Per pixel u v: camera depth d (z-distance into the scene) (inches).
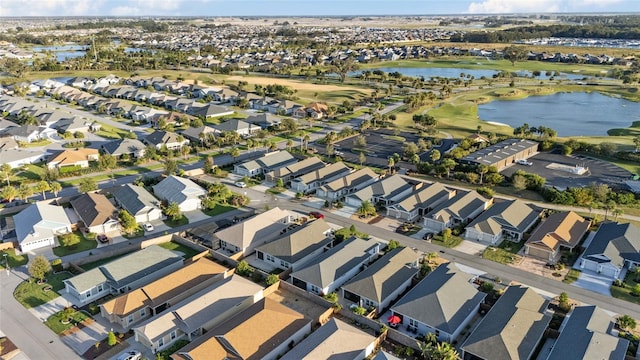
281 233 3356.3
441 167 4542.3
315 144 5679.1
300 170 4505.4
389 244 3122.5
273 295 2659.9
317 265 2760.8
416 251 3129.9
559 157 5196.9
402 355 2142.0
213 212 3769.7
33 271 2701.8
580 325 2180.1
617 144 5620.1
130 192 3841.0
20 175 4537.4
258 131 6097.4
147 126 6491.1
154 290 2522.1
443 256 3068.4
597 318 2230.6
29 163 4862.2
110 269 2706.7
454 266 2751.0
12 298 2586.1
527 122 7175.2
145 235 3373.5
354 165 4909.0
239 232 3201.3
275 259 2997.0
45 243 3198.8
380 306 2479.1
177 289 2576.3
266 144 5546.3
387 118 6855.3
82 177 4527.6
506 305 2353.6
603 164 4931.1
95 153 4972.9
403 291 2672.2
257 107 7642.7
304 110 7071.9
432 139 5846.5
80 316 2432.3
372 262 3011.8
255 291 2571.4
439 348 1978.3
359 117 7101.4
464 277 2610.7
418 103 7682.1
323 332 2171.5
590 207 3720.5
